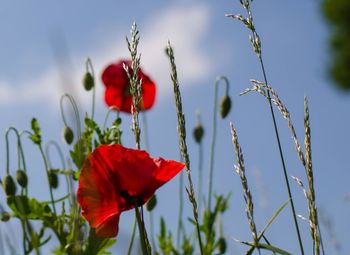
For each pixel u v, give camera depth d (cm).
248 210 90
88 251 104
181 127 92
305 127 90
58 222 110
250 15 93
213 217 125
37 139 115
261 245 90
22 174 113
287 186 91
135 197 93
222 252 125
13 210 110
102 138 113
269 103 92
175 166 92
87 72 123
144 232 91
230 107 129
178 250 126
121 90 131
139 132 92
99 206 92
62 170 113
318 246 90
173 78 92
